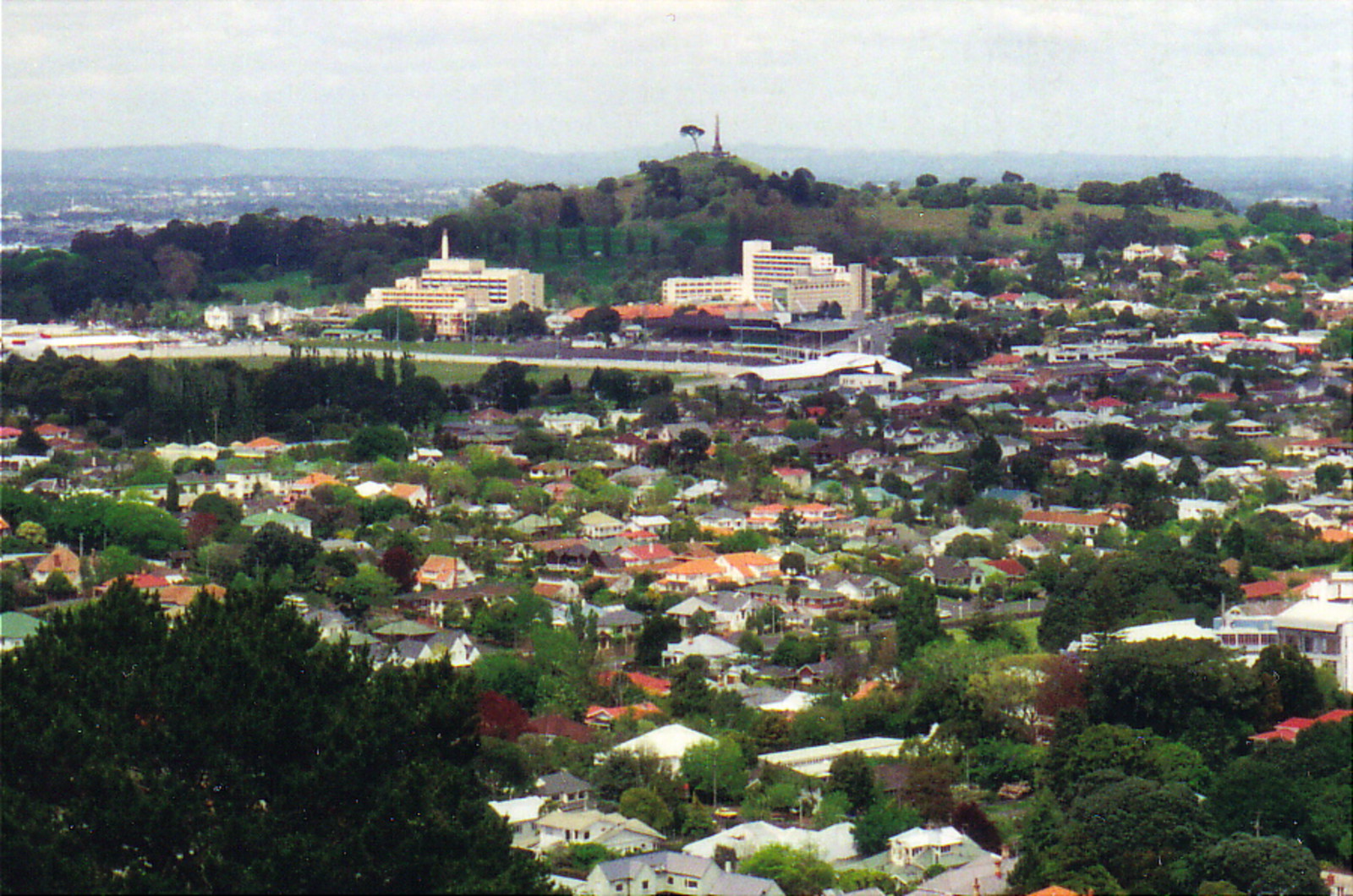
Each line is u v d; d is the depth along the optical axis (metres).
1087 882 199.88
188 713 156.12
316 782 151.88
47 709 157.38
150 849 147.12
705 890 198.00
